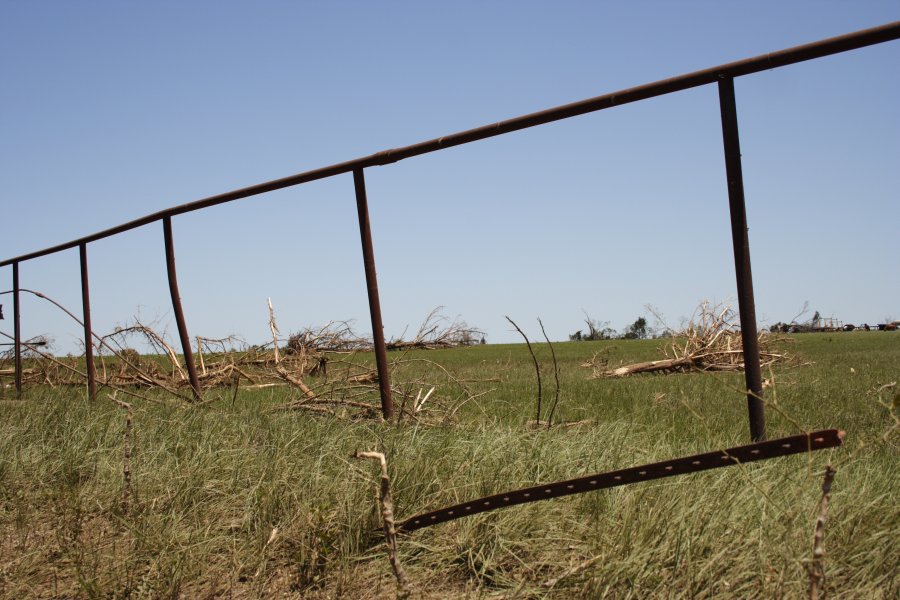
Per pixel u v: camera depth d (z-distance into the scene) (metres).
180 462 5.06
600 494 3.68
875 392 7.42
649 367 15.16
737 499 3.38
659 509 3.33
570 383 10.97
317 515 3.71
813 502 3.32
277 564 3.61
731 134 4.39
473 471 4.18
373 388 7.27
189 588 3.47
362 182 6.30
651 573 2.93
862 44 3.94
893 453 4.56
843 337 29.17
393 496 3.91
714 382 10.38
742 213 4.38
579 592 2.93
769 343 16.08
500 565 3.29
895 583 2.78
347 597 3.22
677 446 4.93
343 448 5.03
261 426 5.93
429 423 6.07
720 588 2.83
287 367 10.84
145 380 10.72
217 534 4.03
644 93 4.66
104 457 5.29
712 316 15.65
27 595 3.48
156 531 3.96
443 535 3.63
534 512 3.54
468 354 25.92
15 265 10.63
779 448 2.59
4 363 13.88
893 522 3.19
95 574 3.57
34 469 5.31
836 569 2.81
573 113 5.02
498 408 7.29
